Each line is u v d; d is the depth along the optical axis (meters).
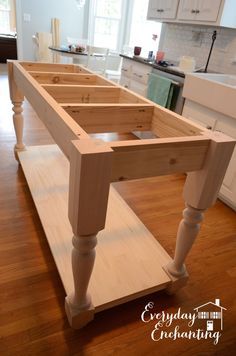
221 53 2.69
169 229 1.78
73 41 5.11
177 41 3.25
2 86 4.54
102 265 1.30
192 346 1.13
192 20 2.59
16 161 2.34
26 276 1.34
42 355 1.04
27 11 5.35
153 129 1.34
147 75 2.86
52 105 1.04
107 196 0.80
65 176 2.01
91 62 4.12
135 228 1.58
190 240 1.14
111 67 4.47
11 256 1.44
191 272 1.48
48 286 1.30
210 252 1.63
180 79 2.45
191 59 2.59
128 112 1.26
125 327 1.17
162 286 1.25
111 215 1.66
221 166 0.95
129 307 1.26
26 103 3.85
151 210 1.96
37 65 2.04
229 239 1.75
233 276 1.48
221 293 1.38
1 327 1.11
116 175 0.82
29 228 1.64
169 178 2.40
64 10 5.57
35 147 2.38
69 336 1.11
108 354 1.07
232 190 1.96
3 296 1.23
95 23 5.69
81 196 0.75
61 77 1.84
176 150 0.87
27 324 1.13
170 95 2.51
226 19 2.32
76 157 0.73
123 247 1.43
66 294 1.19
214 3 2.32
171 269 1.28
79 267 0.94
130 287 1.20
